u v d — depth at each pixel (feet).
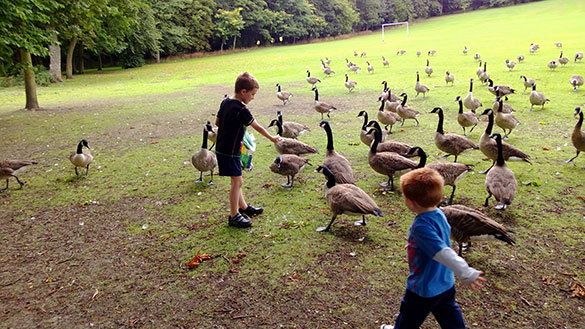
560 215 17.90
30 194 24.40
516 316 11.74
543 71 63.93
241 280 14.35
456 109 43.37
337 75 83.35
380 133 27.63
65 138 39.42
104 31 116.78
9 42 42.39
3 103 66.33
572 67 65.98
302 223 18.61
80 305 13.41
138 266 15.74
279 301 13.03
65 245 17.76
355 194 16.39
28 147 36.22
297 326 11.78
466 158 27.12
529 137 30.71
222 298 13.38
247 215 19.83
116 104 61.11
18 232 19.22
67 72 114.21
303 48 185.68
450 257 8.08
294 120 42.96
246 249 16.56
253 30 230.27
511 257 14.89
